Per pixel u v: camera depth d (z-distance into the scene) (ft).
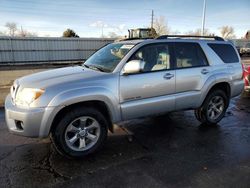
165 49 14.52
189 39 15.87
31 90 11.24
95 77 12.33
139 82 13.25
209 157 12.57
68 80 11.89
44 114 11.04
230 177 10.70
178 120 18.28
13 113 11.32
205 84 15.88
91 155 12.66
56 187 9.91
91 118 12.36
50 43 85.56
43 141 14.28
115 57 13.84
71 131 12.00
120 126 16.88
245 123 17.95
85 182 10.27
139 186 10.01
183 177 10.69
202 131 16.20
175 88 14.70
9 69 63.26
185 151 13.23
